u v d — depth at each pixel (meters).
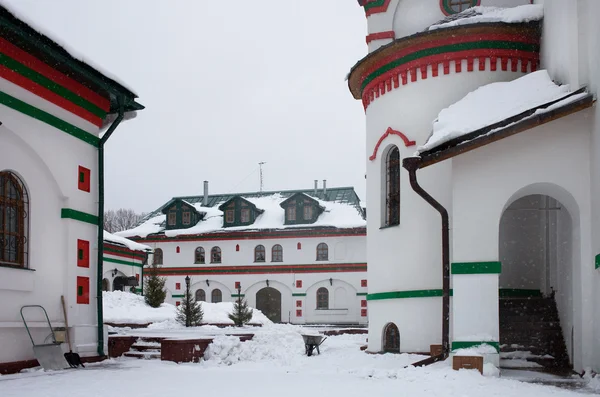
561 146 12.41
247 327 29.36
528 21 15.45
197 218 53.03
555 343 14.08
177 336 17.56
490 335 12.27
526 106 12.55
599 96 11.60
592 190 12.10
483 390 10.05
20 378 11.58
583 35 12.62
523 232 15.95
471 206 12.66
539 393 9.81
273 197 55.56
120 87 15.43
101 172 15.78
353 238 48.09
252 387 10.40
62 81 14.21
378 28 18.97
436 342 15.28
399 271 16.23
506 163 12.60
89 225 15.35
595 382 10.88
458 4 18.67
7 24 11.60
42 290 13.70
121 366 14.05
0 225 12.75
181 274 50.84
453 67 16.00
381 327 16.78
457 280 12.56
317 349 17.00
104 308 27.45
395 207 16.98
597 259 11.70
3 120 12.51
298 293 48.44
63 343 14.16
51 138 14.00
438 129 13.18
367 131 18.28
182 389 10.12
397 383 10.91
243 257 49.94
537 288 15.81
